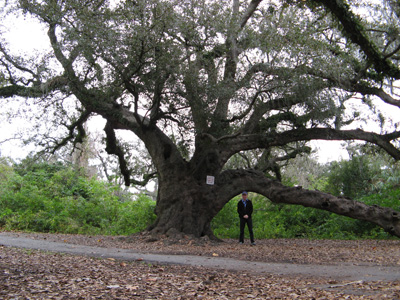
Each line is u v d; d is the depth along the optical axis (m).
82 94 15.61
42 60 14.71
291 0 15.16
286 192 16.31
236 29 14.10
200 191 16.14
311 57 13.84
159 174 16.81
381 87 17.50
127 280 6.75
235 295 5.81
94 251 11.34
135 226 22.55
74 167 33.72
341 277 7.54
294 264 9.64
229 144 16.55
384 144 16.95
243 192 15.59
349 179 29.23
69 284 6.12
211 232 16.22
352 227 22.12
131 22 12.63
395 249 12.66
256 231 21.88
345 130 16.75
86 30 12.52
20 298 5.07
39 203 23.91
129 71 13.44
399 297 5.28
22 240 13.62
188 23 13.59
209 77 14.66
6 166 30.47
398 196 21.23
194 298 5.56
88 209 24.52
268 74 13.74
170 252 11.95
